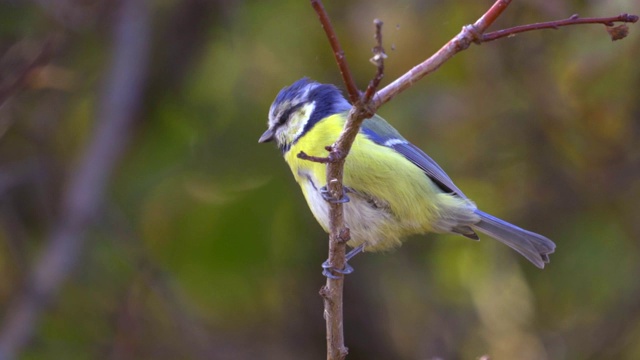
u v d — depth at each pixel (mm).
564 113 10195
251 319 11234
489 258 11742
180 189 10906
